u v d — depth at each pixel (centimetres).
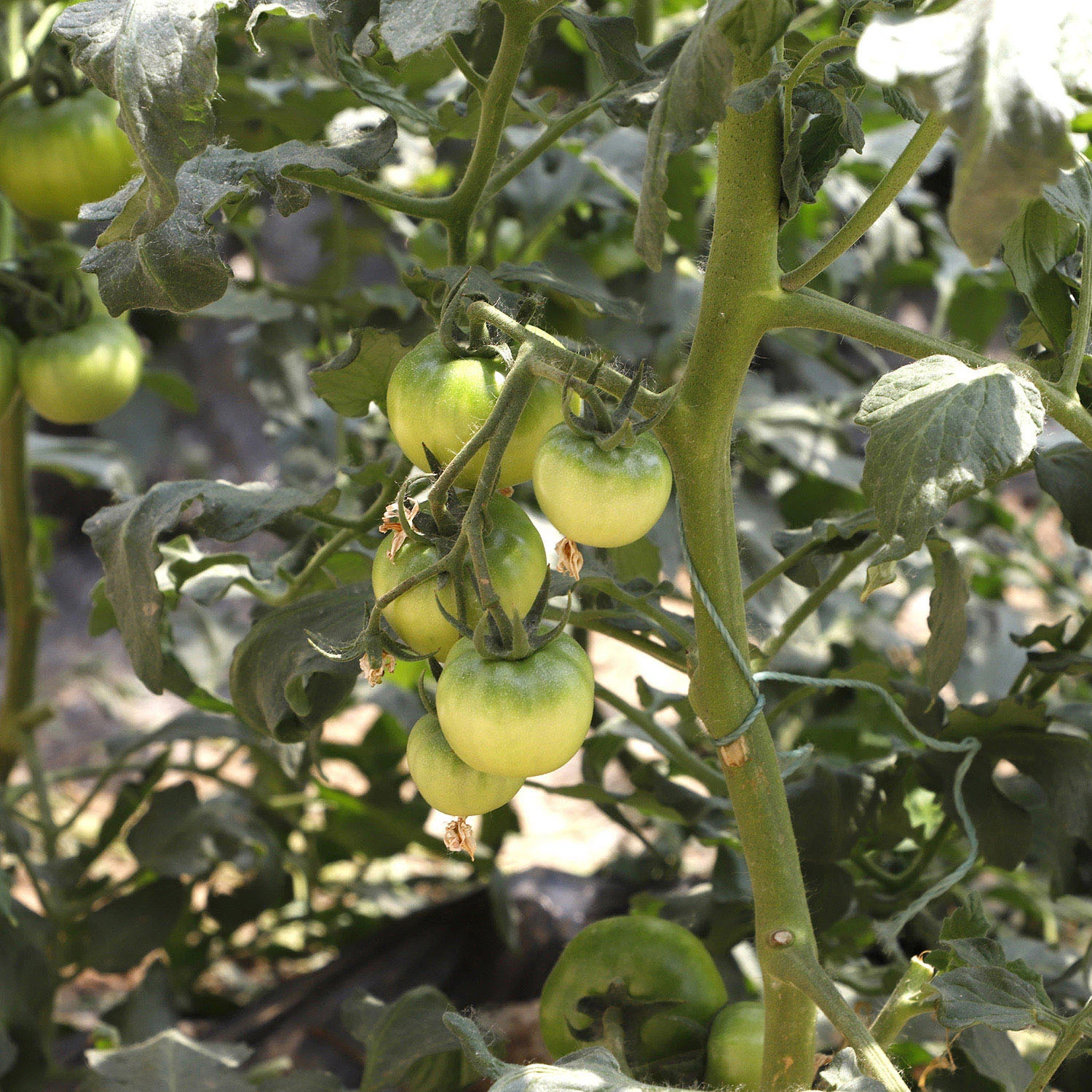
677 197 185
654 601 130
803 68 105
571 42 203
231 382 470
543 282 123
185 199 111
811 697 202
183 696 148
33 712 191
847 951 160
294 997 183
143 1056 140
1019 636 137
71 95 144
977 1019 109
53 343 146
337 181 119
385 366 122
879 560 111
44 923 162
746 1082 123
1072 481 124
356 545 139
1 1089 148
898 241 227
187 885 183
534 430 107
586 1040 126
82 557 460
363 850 213
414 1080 137
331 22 115
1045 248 116
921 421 104
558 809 286
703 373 108
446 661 104
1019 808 135
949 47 94
